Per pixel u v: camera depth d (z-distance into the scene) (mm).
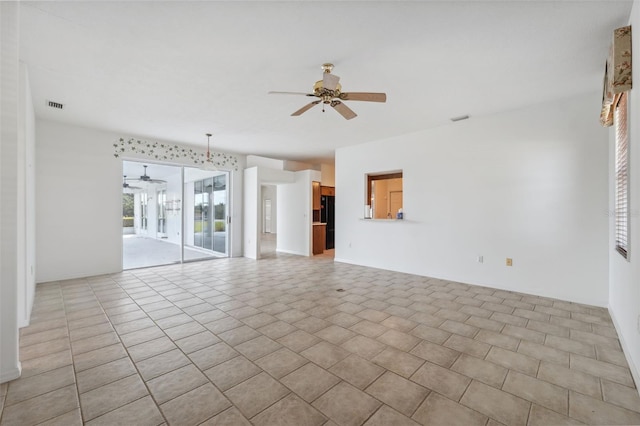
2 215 2045
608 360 2326
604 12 2131
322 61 2836
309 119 4602
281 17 2201
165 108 4113
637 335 2031
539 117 3979
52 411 1738
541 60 2809
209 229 8156
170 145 6172
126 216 12734
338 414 1720
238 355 2404
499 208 4340
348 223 6543
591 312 3381
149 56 2764
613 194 3268
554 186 3881
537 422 1654
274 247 9305
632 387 1978
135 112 4281
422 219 5242
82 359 2338
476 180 4562
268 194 13758
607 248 3533
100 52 2701
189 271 5660
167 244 9711
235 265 6305
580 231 3707
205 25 2303
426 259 5203
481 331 2869
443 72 3057
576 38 2447
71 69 3014
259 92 3562
